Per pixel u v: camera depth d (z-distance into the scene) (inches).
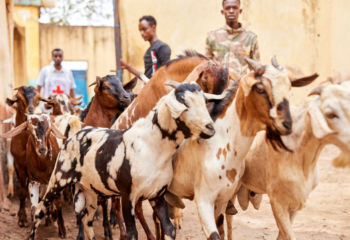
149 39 297.9
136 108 239.1
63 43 976.9
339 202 331.9
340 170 433.1
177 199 215.8
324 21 550.9
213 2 529.7
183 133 184.2
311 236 253.9
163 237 204.7
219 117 188.4
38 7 882.1
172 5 526.6
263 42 548.4
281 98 162.4
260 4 546.0
